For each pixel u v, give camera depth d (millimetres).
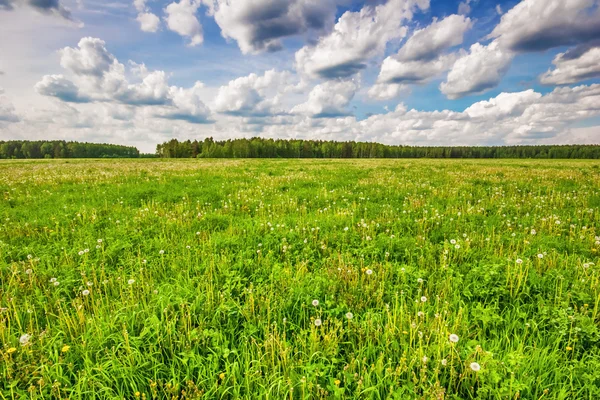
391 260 5312
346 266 4703
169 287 4121
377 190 12242
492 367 2682
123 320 3373
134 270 4844
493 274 4289
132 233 6512
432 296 3990
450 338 2785
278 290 4141
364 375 2697
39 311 3693
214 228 7133
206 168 24797
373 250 5523
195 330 3195
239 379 2752
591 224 6992
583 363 2789
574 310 3451
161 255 5348
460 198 10445
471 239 5879
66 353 2984
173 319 3359
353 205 9117
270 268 4902
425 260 5062
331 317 3588
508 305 3836
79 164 32750
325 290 4117
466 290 4039
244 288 4094
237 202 10055
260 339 3197
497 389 2482
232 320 3529
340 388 2494
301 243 5926
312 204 9898
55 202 9812
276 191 12219
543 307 3564
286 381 2668
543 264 4730
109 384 2680
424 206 8961
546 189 12078
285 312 3707
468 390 2592
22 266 4754
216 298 3961
